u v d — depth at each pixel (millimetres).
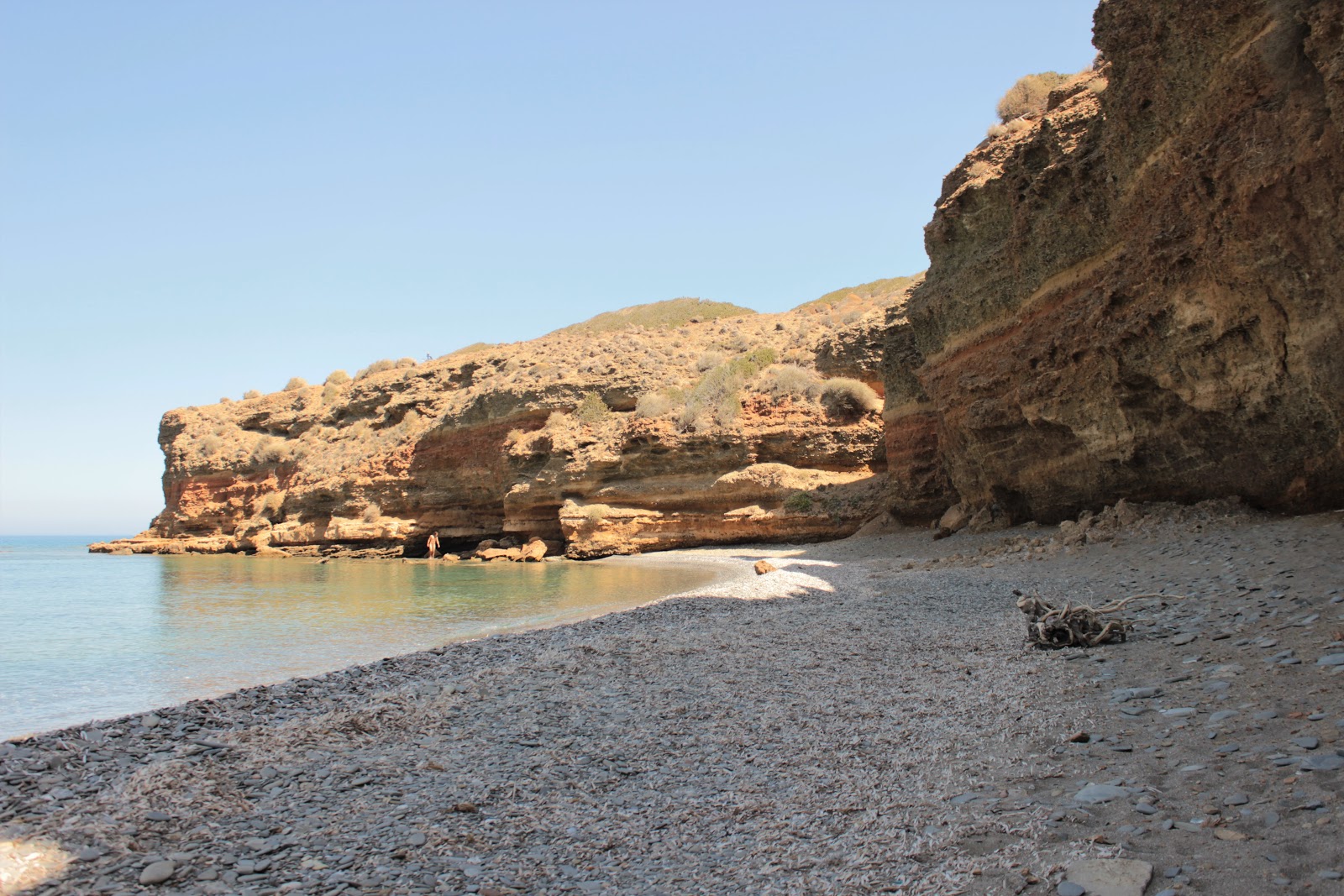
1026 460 24641
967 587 16766
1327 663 7000
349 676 12820
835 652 11836
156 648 18156
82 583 41562
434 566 48656
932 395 30062
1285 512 15789
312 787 7207
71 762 8469
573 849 5566
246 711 10695
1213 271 14594
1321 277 12148
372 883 5152
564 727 8789
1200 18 13859
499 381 58969
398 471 62156
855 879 4656
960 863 4629
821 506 40844
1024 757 6277
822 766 6852
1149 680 7754
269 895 5051
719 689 10109
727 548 43594
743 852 5254
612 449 48625
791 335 55750
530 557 49375
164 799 6957
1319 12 11219
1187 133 14805
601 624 17391
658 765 7332
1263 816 4500
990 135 28219
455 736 8617
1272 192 12352
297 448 73938
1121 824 4766
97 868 5594
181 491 82875
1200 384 16172
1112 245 19203
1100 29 17875
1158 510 18922
